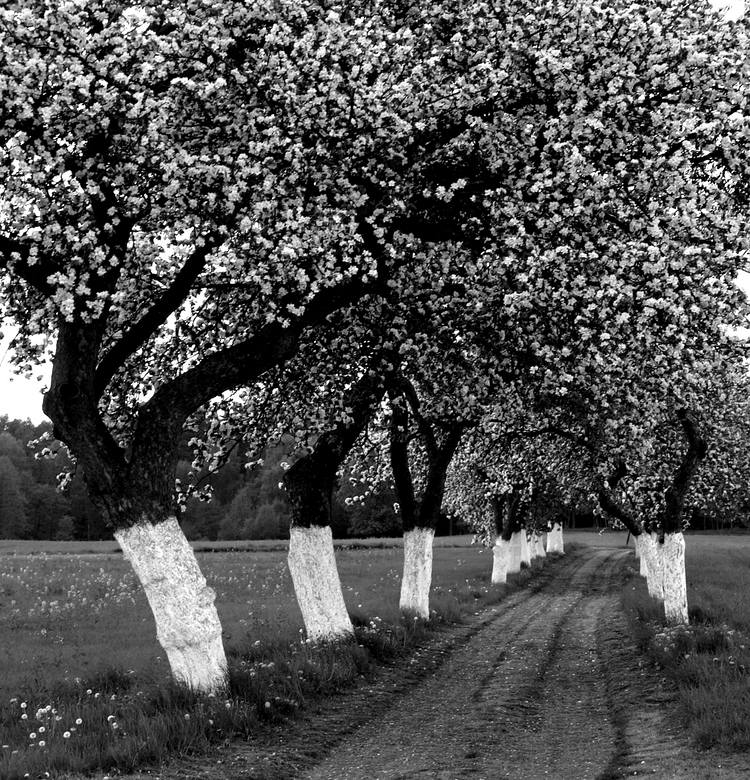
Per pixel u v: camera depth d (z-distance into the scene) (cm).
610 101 1266
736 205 1399
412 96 1308
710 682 1352
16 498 13025
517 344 1639
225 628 2308
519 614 3089
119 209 1283
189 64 1238
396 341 1650
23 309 1433
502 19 1343
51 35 1132
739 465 2894
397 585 3903
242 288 1504
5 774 923
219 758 1056
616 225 1396
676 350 1338
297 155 1212
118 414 1620
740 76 1295
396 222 1485
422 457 3284
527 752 1139
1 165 1163
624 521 3272
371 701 1462
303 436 1762
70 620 2675
